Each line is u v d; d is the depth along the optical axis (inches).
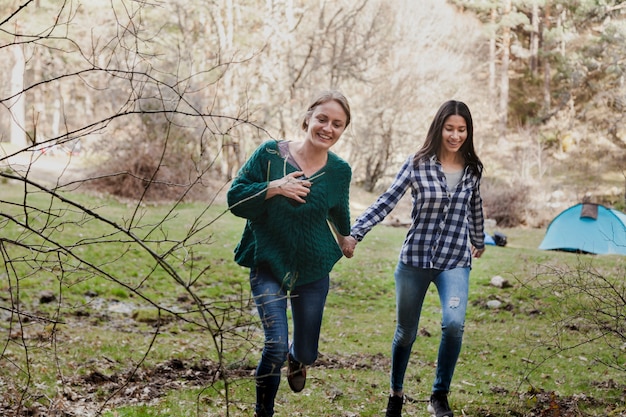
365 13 1229.7
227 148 987.3
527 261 486.0
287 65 1152.2
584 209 637.9
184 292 404.2
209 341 272.5
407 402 201.9
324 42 1147.9
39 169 931.3
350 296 429.4
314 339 163.8
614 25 1326.3
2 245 118.8
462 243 175.8
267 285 156.8
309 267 159.0
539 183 1171.9
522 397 201.8
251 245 160.6
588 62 1423.5
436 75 1283.2
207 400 190.5
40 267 125.2
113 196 816.3
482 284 418.3
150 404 185.2
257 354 251.6
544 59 1782.7
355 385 217.5
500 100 1681.8
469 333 313.1
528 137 1432.1
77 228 553.6
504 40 1734.7
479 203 184.2
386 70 1251.2
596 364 244.1
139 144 842.2
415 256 174.7
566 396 206.2
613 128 1392.7
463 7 1704.0
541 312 351.3
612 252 610.5
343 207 167.6
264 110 1082.1
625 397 204.2
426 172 176.1
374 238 661.3
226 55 1087.6
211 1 1160.2
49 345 236.1
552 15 1886.1
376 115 1232.2
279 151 163.0
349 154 1306.6
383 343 295.6
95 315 326.6
